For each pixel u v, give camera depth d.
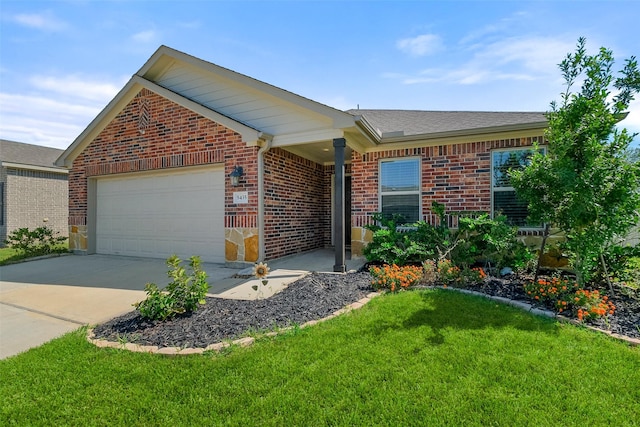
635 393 2.68
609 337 3.62
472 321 4.04
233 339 3.72
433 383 2.83
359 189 8.72
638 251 5.25
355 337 3.68
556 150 4.97
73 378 3.09
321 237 11.34
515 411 2.48
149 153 9.41
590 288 5.35
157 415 2.56
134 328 4.18
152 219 9.73
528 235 7.03
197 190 9.09
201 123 8.68
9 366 3.33
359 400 2.65
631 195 4.48
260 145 8.10
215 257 8.80
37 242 13.33
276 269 7.58
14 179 16.19
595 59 4.88
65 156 10.69
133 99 9.66
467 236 6.92
